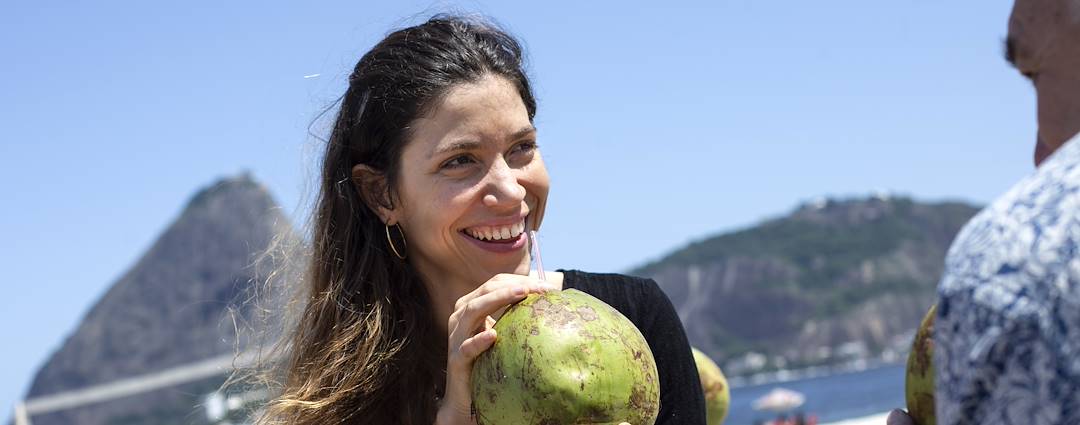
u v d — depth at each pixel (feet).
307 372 11.24
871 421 55.47
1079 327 5.12
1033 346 5.21
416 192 10.28
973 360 5.37
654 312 11.00
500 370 8.66
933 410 7.84
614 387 8.48
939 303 5.69
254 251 12.91
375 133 10.57
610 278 11.18
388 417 10.89
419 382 10.87
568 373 8.42
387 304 10.96
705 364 15.02
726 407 15.07
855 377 609.42
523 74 10.45
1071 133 6.07
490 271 10.24
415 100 10.13
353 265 11.20
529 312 8.77
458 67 10.05
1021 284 5.30
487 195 9.95
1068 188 5.38
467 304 9.11
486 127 9.94
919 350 7.97
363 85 10.73
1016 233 5.42
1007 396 5.27
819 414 253.44
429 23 10.66
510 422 8.62
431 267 10.91
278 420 11.08
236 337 12.70
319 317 11.27
